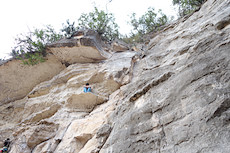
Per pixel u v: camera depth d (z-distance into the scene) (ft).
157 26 43.14
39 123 28.53
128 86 24.02
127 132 16.85
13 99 40.40
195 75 15.34
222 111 11.60
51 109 30.60
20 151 26.08
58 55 35.76
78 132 23.66
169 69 19.76
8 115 37.88
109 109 24.53
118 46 39.58
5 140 31.24
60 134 25.38
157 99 17.11
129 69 30.17
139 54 35.58
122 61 32.19
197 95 13.88
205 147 10.89
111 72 29.96
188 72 16.25
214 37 17.20
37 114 30.78
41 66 37.52
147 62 26.55
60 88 33.01
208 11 24.86
